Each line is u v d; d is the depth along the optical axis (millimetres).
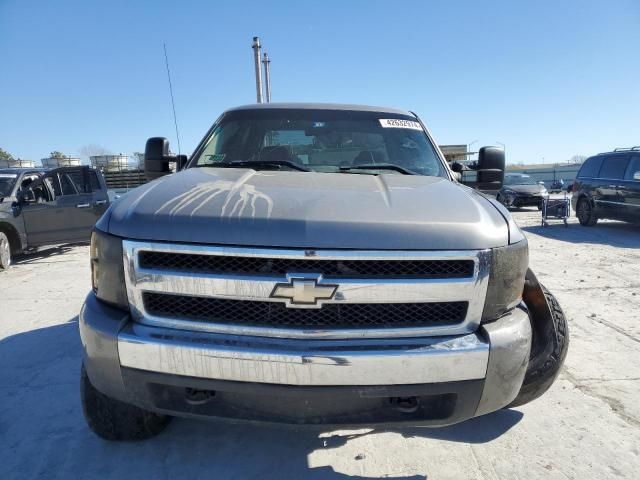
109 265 1802
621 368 3439
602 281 6047
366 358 1665
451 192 2164
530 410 2859
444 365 1709
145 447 2455
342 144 3098
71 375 3336
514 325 1832
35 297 5547
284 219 1711
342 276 1688
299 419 1765
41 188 8055
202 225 1710
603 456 2412
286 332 1708
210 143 3189
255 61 15844
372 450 2455
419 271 1721
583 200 11961
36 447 2463
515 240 1888
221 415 1799
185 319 1753
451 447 2486
